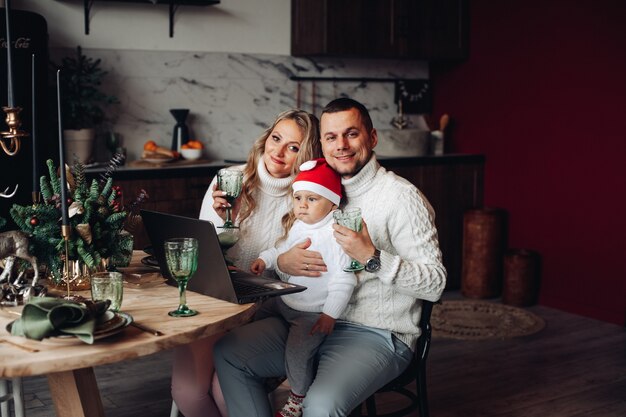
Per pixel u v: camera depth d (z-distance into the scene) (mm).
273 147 2449
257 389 2166
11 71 1860
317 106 5148
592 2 4410
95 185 1959
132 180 3963
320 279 2240
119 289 1708
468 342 3988
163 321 1697
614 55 4309
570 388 3359
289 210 2465
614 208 4367
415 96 5570
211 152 4777
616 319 4367
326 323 2127
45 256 1867
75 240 1868
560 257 4699
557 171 4691
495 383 3414
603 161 4410
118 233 2002
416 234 2193
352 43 4789
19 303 1817
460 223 5117
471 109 5301
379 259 2061
